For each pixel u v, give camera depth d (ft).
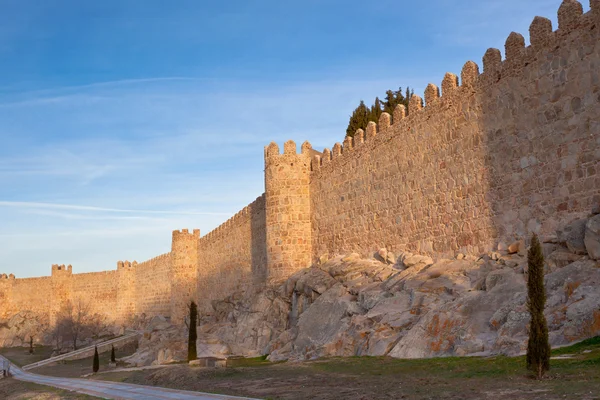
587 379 52.95
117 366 179.63
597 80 83.97
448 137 111.86
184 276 239.91
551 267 84.74
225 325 170.19
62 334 299.99
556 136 89.61
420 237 118.42
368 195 135.85
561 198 88.43
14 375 200.54
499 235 99.09
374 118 231.50
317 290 130.82
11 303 374.84
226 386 81.25
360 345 96.12
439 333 83.30
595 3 84.64
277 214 158.10
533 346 56.49
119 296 307.99
